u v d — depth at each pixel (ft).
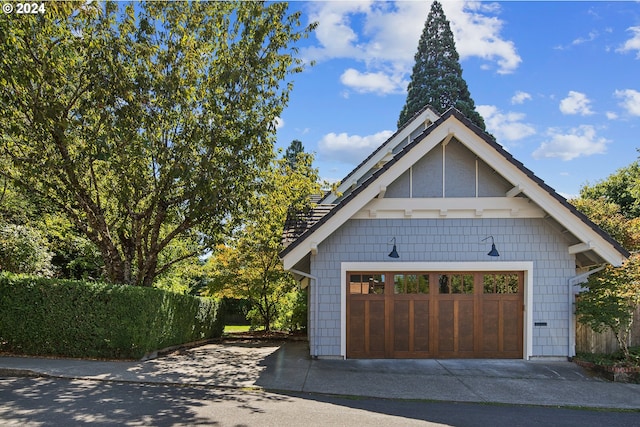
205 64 40.45
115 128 35.14
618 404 26.99
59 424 19.21
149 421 20.08
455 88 103.09
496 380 31.55
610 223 50.90
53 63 31.83
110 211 45.14
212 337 55.42
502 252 38.50
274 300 62.44
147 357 36.14
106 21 35.01
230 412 22.12
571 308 37.96
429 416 23.16
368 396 27.04
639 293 33.19
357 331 38.37
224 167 38.93
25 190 40.42
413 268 38.40
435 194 38.65
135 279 42.98
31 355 34.37
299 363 35.91
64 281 34.65
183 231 44.55
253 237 53.83
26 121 36.47
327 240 38.58
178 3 39.19
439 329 38.50
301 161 46.70
